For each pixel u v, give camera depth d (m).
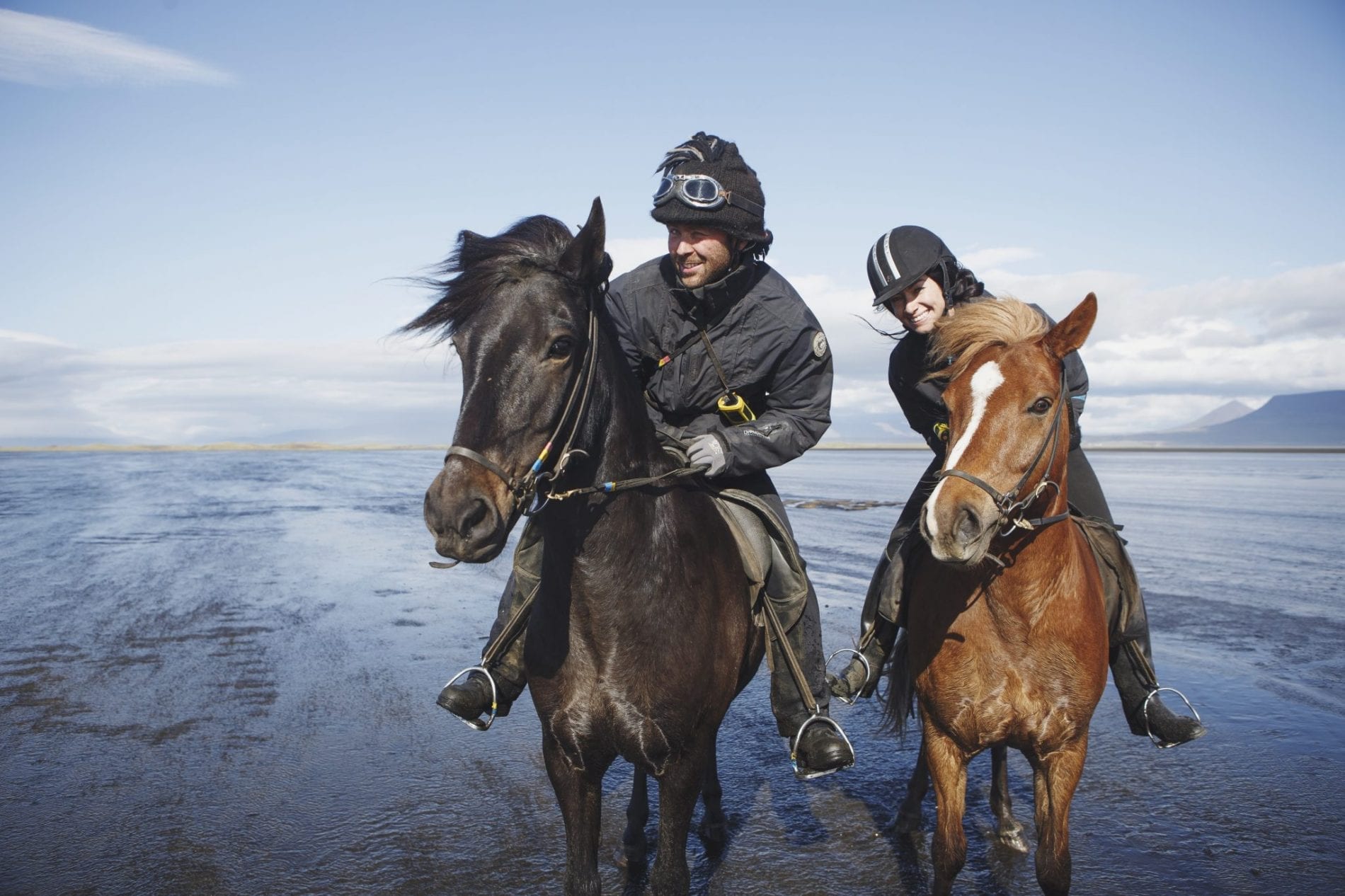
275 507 25.02
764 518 3.91
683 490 3.54
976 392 3.46
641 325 3.96
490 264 2.94
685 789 3.37
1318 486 33.47
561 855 4.50
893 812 5.05
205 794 5.15
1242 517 20.16
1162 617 9.41
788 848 4.62
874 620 4.46
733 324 3.87
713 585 3.44
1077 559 3.75
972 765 6.00
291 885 4.17
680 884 3.33
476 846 4.58
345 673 7.69
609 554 3.16
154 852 4.46
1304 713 6.40
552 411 2.86
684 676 3.26
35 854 4.43
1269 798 5.04
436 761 5.69
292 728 6.27
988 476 3.36
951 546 3.28
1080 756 3.73
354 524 20.36
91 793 5.14
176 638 8.95
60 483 37.81
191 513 23.09
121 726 6.28
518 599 3.65
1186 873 4.24
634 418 3.29
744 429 3.79
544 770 5.55
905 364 4.61
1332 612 9.62
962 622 3.75
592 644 3.21
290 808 4.99
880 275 4.32
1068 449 3.69
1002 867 4.42
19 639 8.84
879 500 24.95
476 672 3.63
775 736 6.28
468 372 2.83
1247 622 9.16
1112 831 4.69
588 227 2.95
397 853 4.49
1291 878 4.19
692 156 3.73
